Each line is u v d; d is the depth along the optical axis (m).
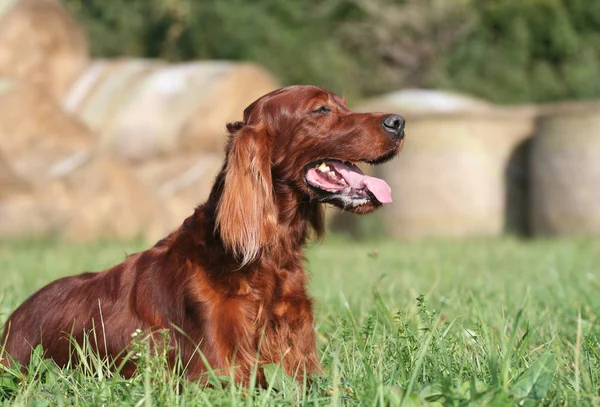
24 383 3.69
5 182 14.45
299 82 29.72
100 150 16.14
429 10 33.12
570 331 4.93
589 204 17.50
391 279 7.52
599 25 33.84
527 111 18.98
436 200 18.77
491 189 18.97
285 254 4.15
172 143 17.70
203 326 3.81
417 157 18.91
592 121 17.52
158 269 4.05
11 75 16.66
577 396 3.18
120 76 18.64
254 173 4.04
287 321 4.02
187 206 17.27
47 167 15.04
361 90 32.53
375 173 19.72
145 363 3.47
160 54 31.66
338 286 6.82
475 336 4.12
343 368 3.78
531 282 7.11
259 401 3.31
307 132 4.25
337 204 4.32
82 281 4.39
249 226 3.93
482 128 18.97
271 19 30.52
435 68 33.41
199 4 31.00
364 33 33.56
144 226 16.12
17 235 14.48
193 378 3.72
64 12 17.78
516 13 33.66
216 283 3.88
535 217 18.45
